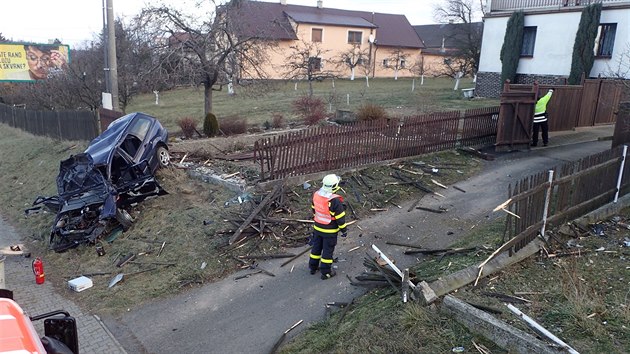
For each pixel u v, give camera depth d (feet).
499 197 31.58
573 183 23.08
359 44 158.40
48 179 47.06
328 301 21.08
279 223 28.12
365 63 153.58
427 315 16.69
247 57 62.95
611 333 14.87
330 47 157.38
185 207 32.35
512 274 19.17
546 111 44.32
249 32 64.44
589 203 24.35
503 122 41.96
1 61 106.83
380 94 106.52
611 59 61.67
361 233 27.40
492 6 78.54
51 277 27.45
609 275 18.85
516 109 42.01
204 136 57.67
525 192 19.99
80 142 56.54
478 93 83.05
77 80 69.26
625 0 60.29
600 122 54.65
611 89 53.93
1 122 91.66
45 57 113.19
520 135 43.24
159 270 25.90
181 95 128.77
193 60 60.54
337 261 24.48
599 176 24.75
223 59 61.57
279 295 22.04
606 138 46.78
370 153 37.09
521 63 73.20
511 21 72.28
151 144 37.29
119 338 20.11
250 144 49.60
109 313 22.27
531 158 40.47
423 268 21.57
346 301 20.79
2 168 58.70
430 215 29.40
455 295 17.62
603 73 62.64
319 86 131.34
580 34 62.54
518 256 20.33
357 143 36.27
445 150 41.86
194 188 35.22
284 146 32.63
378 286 21.15
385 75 173.68
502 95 41.24
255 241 27.07
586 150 42.86
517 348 14.49
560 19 66.44
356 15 179.73
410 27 184.85
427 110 66.59
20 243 34.09
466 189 33.60
